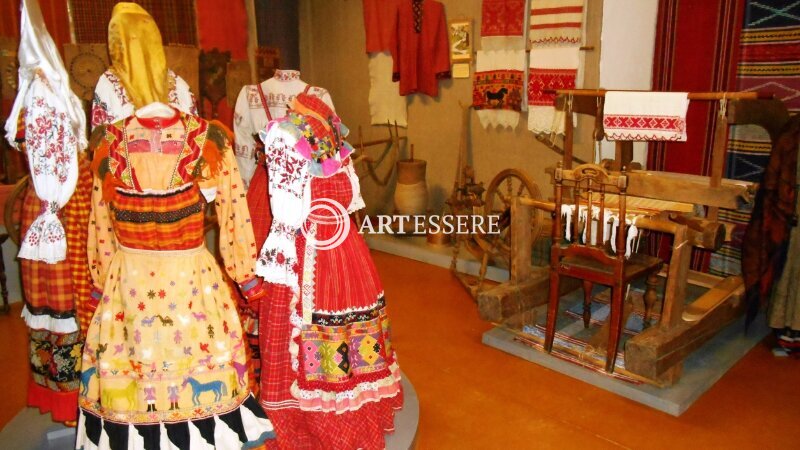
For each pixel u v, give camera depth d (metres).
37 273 2.18
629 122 3.01
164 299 1.85
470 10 4.90
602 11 4.05
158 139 1.83
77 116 2.10
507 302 3.30
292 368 2.13
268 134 1.98
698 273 4.04
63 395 2.25
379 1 5.36
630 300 3.81
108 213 1.95
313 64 6.43
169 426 1.87
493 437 2.59
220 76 5.25
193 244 1.90
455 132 5.29
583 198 3.30
